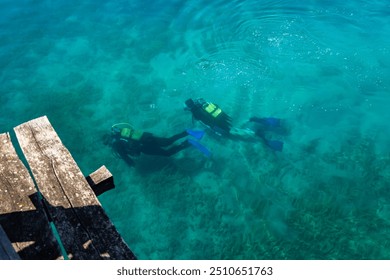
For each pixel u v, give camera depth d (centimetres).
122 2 1386
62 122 962
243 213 751
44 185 304
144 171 855
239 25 1191
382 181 760
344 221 706
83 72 1102
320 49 1077
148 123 952
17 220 275
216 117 827
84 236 274
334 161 812
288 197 763
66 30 1262
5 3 1394
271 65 1048
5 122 958
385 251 655
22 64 1130
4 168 311
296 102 946
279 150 827
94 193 317
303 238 692
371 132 856
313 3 1251
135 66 1112
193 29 1216
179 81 1048
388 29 1129
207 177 827
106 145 890
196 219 761
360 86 966
